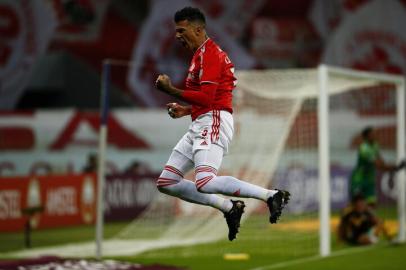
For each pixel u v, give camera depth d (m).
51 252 37.97
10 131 55.69
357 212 40.31
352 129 61.69
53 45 67.62
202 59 18.34
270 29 74.38
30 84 67.75
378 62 74.44
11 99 62.88
